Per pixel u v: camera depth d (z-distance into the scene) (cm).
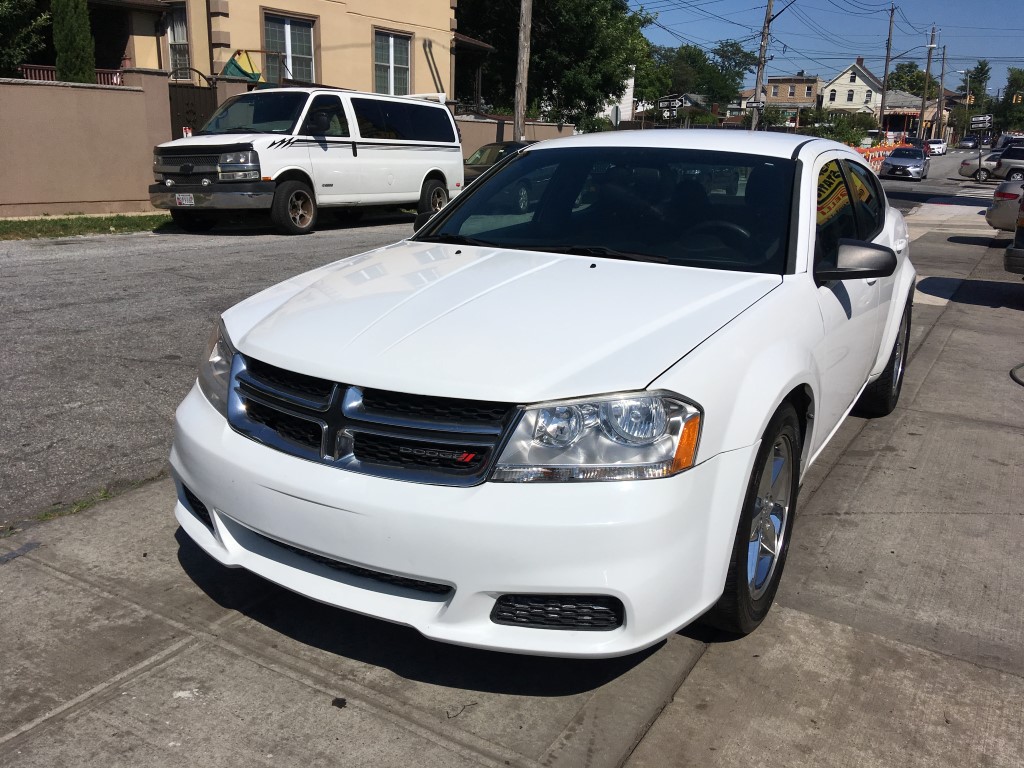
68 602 310
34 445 443
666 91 6844
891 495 429
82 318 701
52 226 1261
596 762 244
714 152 397
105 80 1884
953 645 304
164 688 268
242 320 311
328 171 1328
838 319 361
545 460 240
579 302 294
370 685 273
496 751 247
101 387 534
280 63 1898
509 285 311
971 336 784
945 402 585
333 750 245
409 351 262
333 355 267
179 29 1961
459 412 247
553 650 246
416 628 253
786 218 358
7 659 278
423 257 361
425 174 1516
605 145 420
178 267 952
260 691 268
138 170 1508
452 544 239
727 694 274
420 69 2236
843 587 341
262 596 319
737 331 284
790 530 328
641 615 244
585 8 3114
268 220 1444
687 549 250
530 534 236
